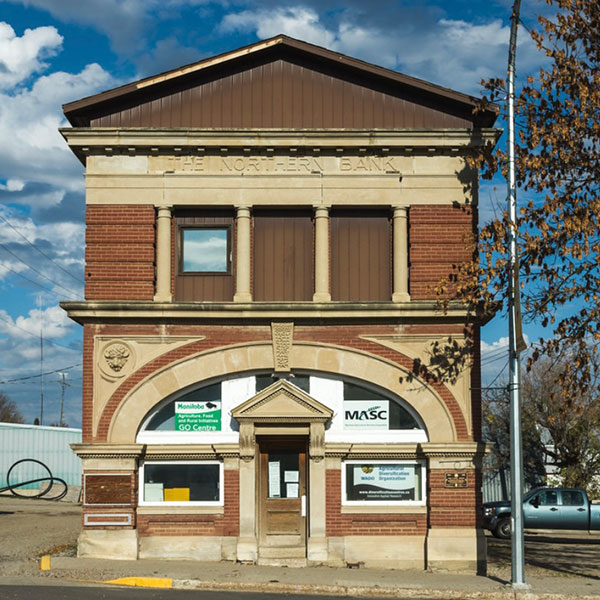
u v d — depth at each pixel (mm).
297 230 19688
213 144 19203
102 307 18766
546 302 17500
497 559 20922
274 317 18922
